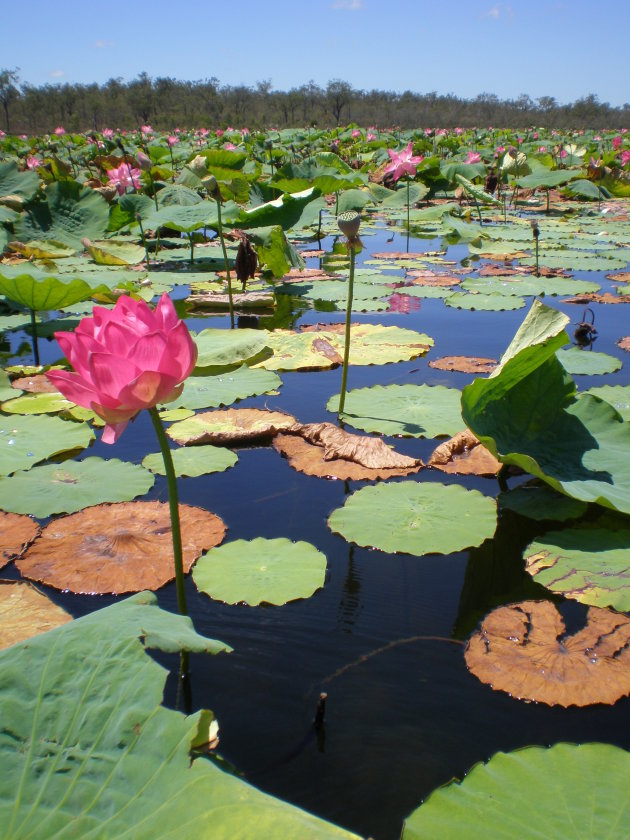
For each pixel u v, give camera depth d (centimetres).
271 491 260
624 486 234
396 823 126
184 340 145
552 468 252
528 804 116
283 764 139
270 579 200
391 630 181
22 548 216
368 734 147
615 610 186
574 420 273
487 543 225
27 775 104
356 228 303
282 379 388
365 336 460
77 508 241
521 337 256
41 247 755
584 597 191
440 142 2145
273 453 295
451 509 237
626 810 114
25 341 476
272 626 182
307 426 307
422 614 188
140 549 215
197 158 478
